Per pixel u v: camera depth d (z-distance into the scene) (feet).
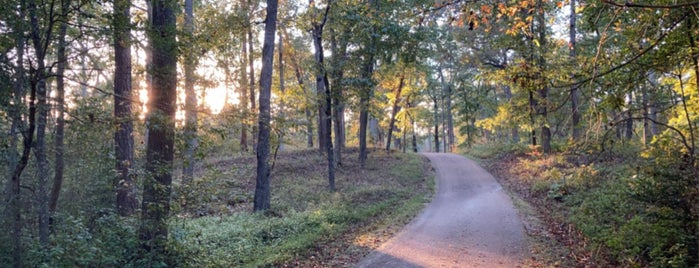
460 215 43.14
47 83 23.17
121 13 20.77
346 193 55.01
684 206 23.88
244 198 49.85
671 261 21.67
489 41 72.84
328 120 59.52
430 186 63.52
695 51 20.51
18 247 18.35
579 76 23.26
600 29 53.88
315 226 37.70
